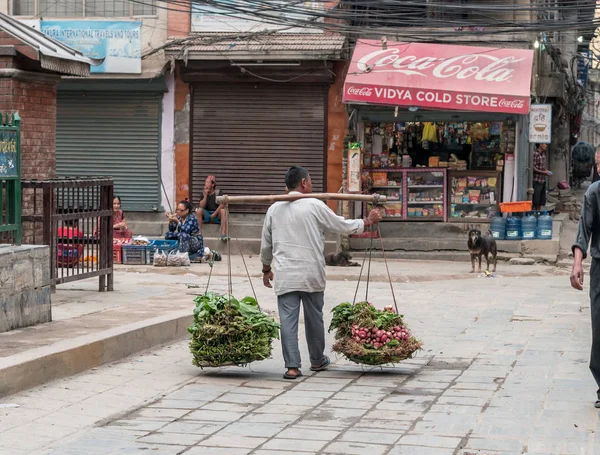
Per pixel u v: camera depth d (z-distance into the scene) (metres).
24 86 11.39
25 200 11.45
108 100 19.12
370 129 19.12
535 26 16.88
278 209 7.89
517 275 16.38
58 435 6.03
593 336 6.51
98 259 11.52
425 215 19.00
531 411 6.61
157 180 19.12
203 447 5.75
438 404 6.88
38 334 8.42
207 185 18.53
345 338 7.95
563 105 23.97
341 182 18.56
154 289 12.14
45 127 11.85
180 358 8.72
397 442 5.84
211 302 7.92
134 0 17.17
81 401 6.92
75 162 19.36
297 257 7.79
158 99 18.97
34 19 18.97
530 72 17.45
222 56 18.11
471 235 16.25
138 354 8.84
